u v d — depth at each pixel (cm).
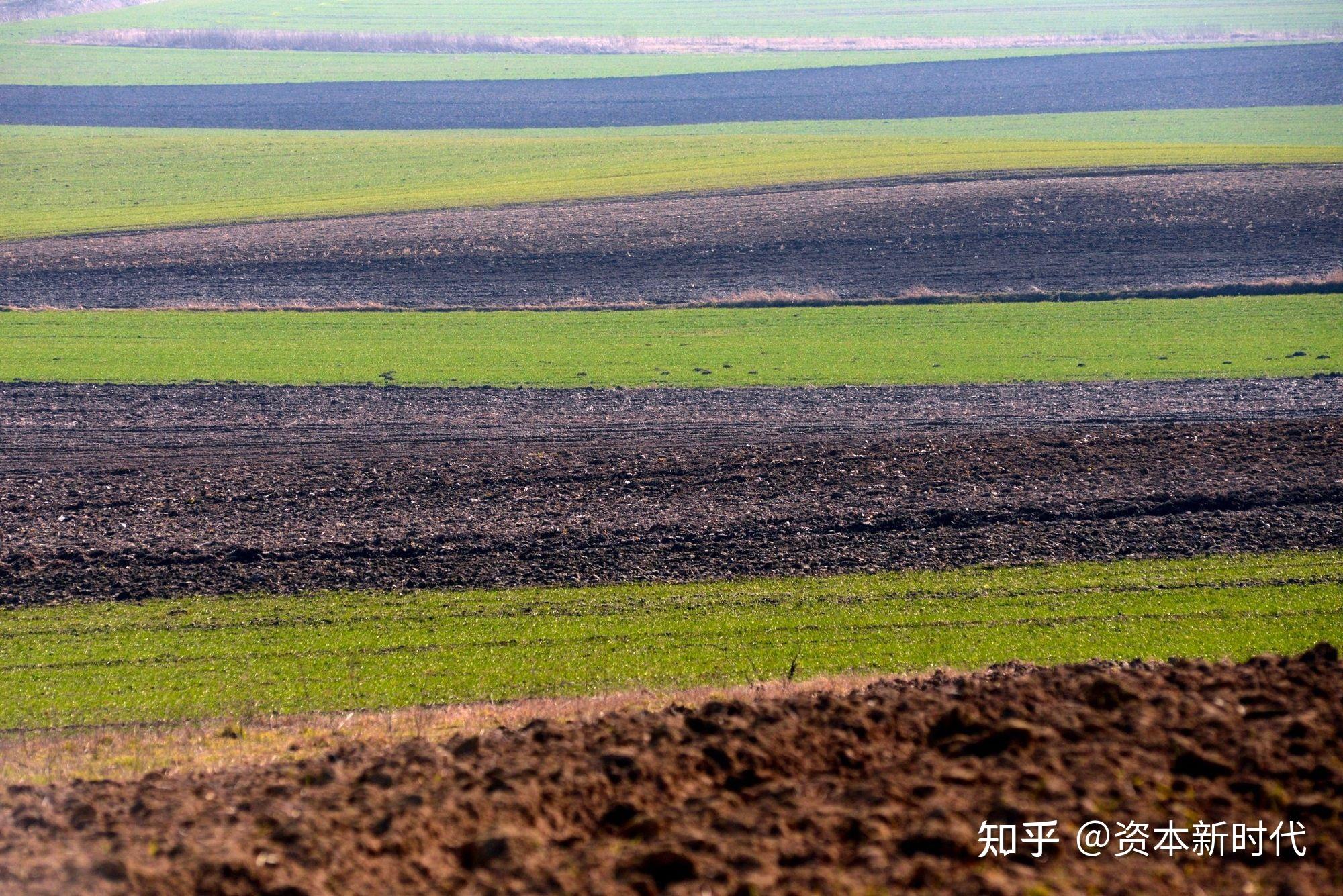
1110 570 6016
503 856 2402
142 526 6881
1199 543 6309
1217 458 7494
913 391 9225
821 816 2531
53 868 2328
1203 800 2597
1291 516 6588
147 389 9612
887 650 5178
